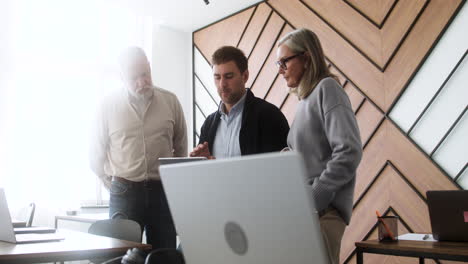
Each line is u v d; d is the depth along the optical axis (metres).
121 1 4.47
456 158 2.92
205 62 5.00
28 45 4.09
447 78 3.00
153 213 2.29
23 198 3.88
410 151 3.13
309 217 0.62
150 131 2.37
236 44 4.59
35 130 4.02
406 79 3.21
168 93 2.56
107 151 2.43
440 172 2.96
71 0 4.41
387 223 1.76
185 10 4.66
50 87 4.16
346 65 3.59
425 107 3.10
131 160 2.30
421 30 3.17
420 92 3.14
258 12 4.40
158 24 5.01
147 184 2.29
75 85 4.33
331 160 1.33
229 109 2.11
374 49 3.43
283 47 1.55
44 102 4.11
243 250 0.73
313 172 1.42
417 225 3.03
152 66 4.90
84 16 4.49
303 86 1.50
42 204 3.96
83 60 4.42
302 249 0.65
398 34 3.30
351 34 3.60
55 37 4.27
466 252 1.42
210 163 0.73
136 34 4.90
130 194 2.27
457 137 2.93
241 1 4.43
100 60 4.54
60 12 4.33
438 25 3.08
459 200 1.68
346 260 3.40
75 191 4.16
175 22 4.98
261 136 1.97
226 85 2.00
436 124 3.04
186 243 0.85
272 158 0.64
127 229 1.89
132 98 2.38
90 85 4.43
